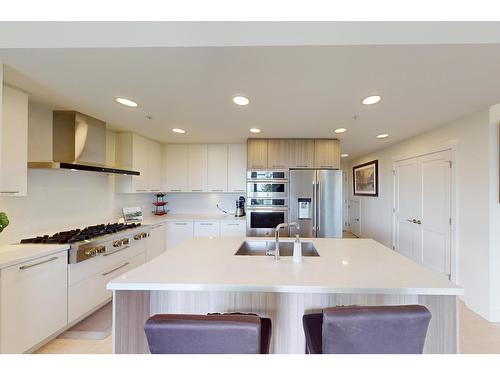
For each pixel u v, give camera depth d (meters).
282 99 2.14
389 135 3.53
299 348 1.45
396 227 4.18
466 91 1.94
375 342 0.91
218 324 0.83
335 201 3.71
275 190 3.81
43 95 2.09
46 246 1.99
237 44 1.33
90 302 2.30
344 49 1.36
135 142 3.52
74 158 2.52
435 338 1.29
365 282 1.21
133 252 3.01
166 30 1.33
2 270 1.58
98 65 1.56
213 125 3.05
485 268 2.39
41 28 1.33
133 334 1.33
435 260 3.16
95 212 3.15
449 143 2.86
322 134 3.49
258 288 1.17
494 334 2.12
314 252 2.06
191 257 1.66
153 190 4.00
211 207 4.63
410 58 1.45
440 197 3.06
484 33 1.28
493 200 2.34
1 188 1.79
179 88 1.93
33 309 1.78
